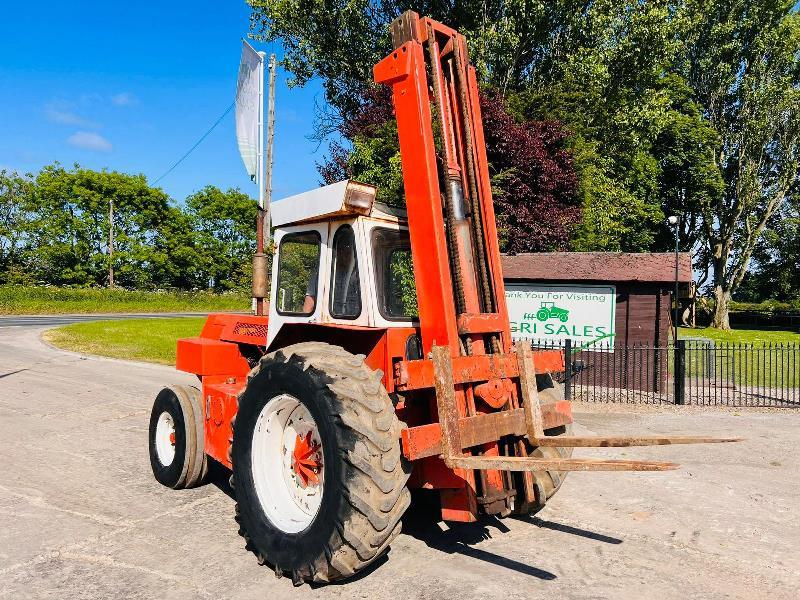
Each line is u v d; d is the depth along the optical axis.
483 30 17.75
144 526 4.46
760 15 27.28
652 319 11.78
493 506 3.67
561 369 4.50
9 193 48.38
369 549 3.15
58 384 11.16
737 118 29.55
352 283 3.91
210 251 57.03
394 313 3.93
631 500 5.15
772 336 26.50
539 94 16.47
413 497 5.12
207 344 5.23
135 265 52.16
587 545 4.16
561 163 15.17
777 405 10.15
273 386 3.64
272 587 3.51
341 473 3.15
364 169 14.76
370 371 3.39
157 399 5.61
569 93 17.42
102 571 3.71
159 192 53.16
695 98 29.81
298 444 3.75
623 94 20.16
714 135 28.44
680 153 28.56
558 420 4.21
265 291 5.23
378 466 3.13
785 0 26.75
